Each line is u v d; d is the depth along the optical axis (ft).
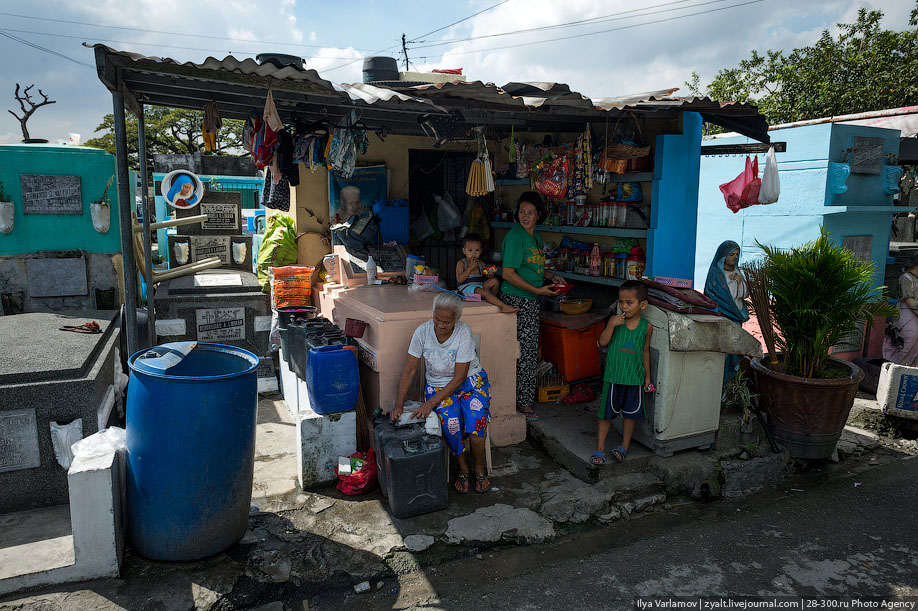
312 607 10.19
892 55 50.08
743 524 13.43
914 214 42.55
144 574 10.57
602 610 10.28
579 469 14.60
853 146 23.67
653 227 18.25
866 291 16.05
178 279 21.84
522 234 16.79
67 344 13.83
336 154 17.01
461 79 22.30
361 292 18.39
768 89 57.31
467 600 10.48
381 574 11.00
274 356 20.95
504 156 25.76
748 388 17.17
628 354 14.16
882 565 11.84
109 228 19.71
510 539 12.23
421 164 27.04
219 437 10.46
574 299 20.13
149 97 16.58
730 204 19.24
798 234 24.56
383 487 13.32
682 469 14.56
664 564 11.74
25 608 9.59
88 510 10.05
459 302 13.32
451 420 13.64
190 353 12.36
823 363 16.89
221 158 68.59
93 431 12.05
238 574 10.70
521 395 17.33
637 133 19.48
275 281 20.56
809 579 11.31
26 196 18.80
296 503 13.20
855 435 18.78
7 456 11.57
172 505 10.44
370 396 15.28
